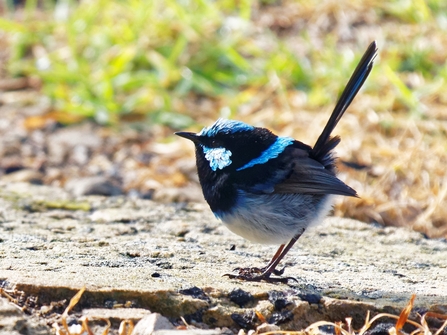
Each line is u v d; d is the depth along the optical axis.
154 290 6.53
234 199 7.81
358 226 10.37
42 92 16.36
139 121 15.23
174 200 11.88
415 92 14.81
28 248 8.13
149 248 8.48
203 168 8.15
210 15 17.19
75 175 13.01
